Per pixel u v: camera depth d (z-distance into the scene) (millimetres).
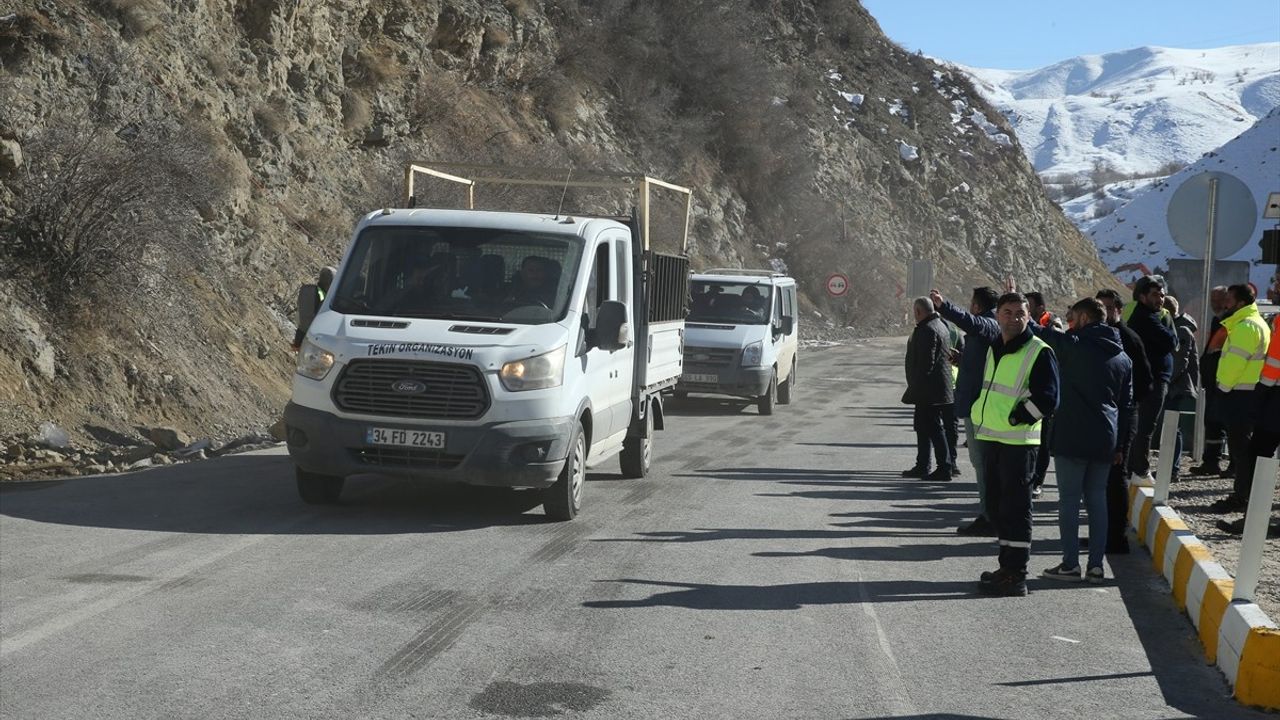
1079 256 95438
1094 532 9102
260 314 19391
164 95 19859
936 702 6152
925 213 71188
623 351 12359
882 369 34250
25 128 15922
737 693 6168
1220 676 6777
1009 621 7848
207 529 9656
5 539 9000
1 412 13328
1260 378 11055
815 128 63219
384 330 10469
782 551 9742
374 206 25156
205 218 19172
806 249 54594
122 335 15742
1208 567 7984
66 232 15266
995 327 10961
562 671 6414
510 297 10961
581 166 37688
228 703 5738
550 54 41219
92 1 19031
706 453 15867
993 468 8758
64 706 5625
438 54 34219
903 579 8953
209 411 16234
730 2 57531
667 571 8820
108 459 13227
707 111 51531
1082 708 6156
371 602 7652
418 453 10234
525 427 10195
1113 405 9055
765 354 21016
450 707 5789
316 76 26156
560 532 10148
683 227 15516
